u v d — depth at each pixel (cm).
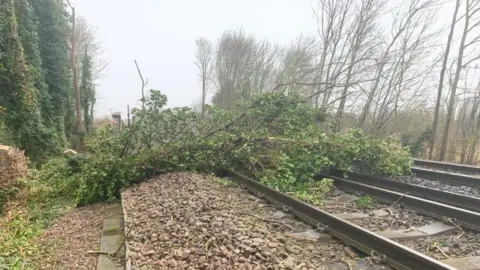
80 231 603
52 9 2088
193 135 989
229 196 672
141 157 898
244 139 949
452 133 1739
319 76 1936
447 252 423
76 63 2856
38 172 1111
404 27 1742
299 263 374
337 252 420
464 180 808
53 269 446
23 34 1681
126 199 709
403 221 541
